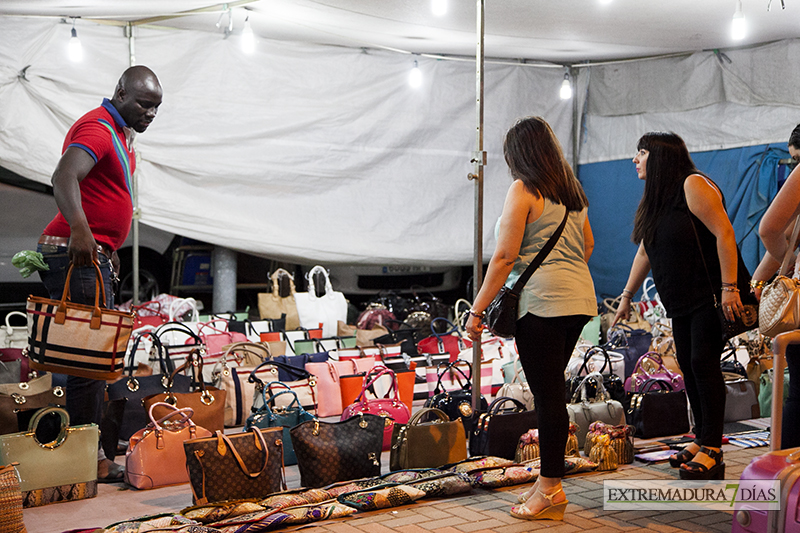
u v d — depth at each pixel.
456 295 9.31
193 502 3.16
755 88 7.38
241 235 7.20
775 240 3.04
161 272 7.93
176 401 3.74
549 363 2.99
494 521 2.98
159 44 6.78
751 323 3.28
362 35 6.87
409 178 7.98
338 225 7.65
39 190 7.15
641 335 5.69
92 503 3.31
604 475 3.67
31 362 3.26
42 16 6.16
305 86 7.44
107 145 3.55
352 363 5.14
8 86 6.12
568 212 3.02
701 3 5.56
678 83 7.95
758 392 5.22
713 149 7.81
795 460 2.26
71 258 3.28
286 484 3.58
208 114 7.02
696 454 3.54
